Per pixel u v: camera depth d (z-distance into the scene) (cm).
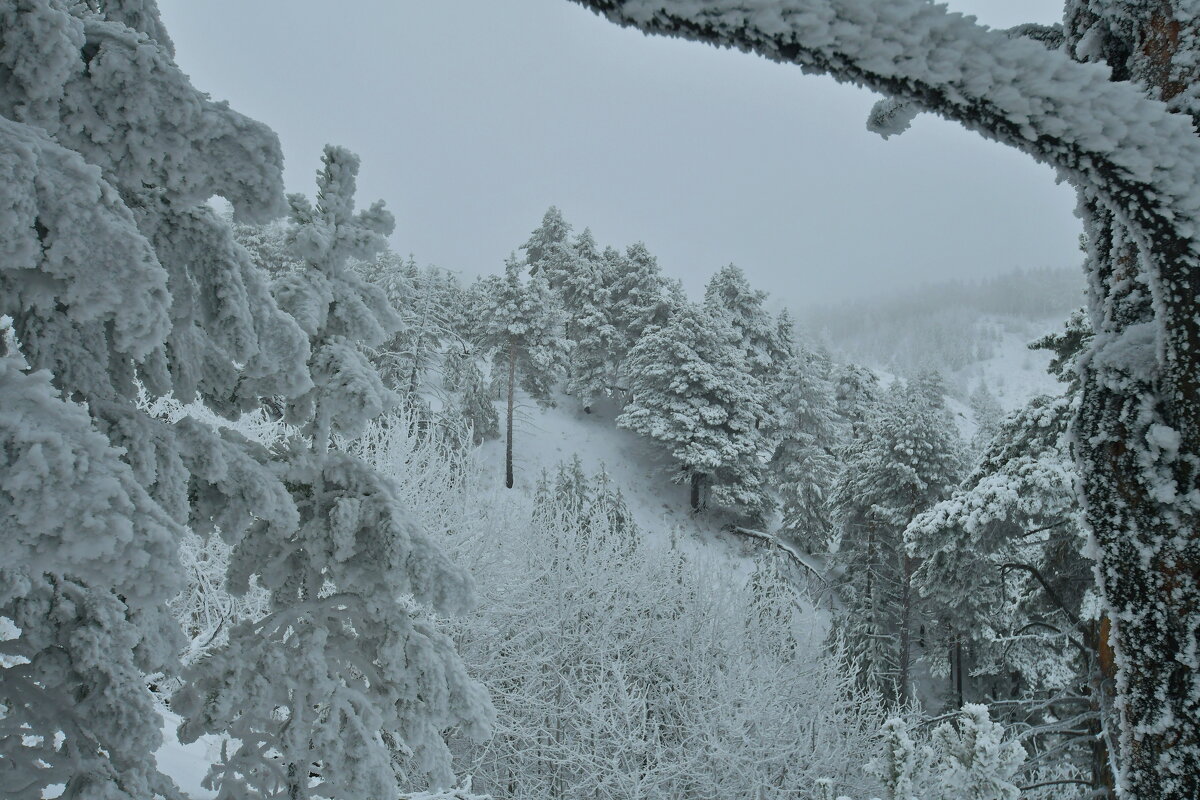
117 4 238
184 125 192
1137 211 104
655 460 3900
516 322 3634
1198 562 118
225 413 266
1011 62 85
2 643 218
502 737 1324
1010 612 1208
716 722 1382
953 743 477
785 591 1806
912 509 2281
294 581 301
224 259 230
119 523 129
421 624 313
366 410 289
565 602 1485
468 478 1585
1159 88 119
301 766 274
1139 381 125
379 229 312
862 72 83
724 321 3972
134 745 216
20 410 133
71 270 163
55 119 184
